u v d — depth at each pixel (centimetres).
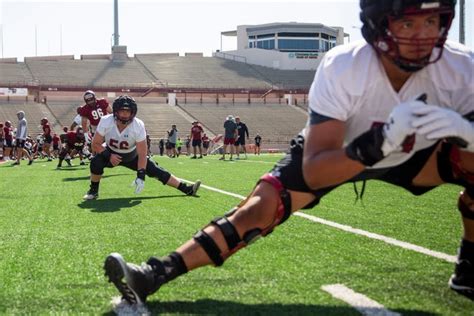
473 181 260
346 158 222
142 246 406
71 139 1538
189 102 4481
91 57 5366
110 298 270
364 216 541
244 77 5025
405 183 280
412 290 279
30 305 261
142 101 4438
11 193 815
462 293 273
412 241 411
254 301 262
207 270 321
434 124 206
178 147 3030
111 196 762
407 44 220
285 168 254
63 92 4416
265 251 374
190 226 498
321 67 244
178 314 244
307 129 245
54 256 374
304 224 489
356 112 245
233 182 984
